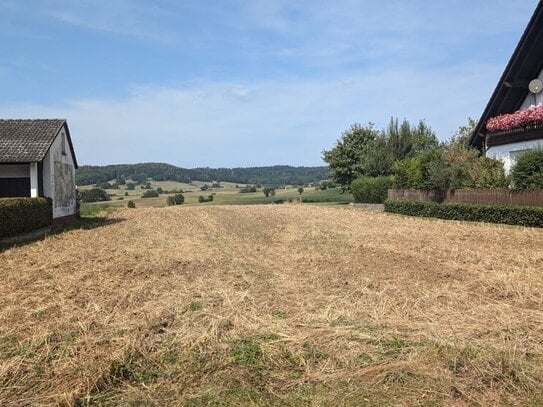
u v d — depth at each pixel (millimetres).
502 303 7871
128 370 5363
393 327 6730
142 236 19312
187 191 90562
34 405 4629
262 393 4875
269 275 10523
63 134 27234
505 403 4578
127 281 10203
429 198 28922
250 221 25984
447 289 8844
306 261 12188
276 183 113438
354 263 11648
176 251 14641
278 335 6465
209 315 7449
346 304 7926
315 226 21688
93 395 4836
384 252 13273
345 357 5699
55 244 16984
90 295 8938
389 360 5582
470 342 6066
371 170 40656
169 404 4672
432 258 12234
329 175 49750
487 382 4988
